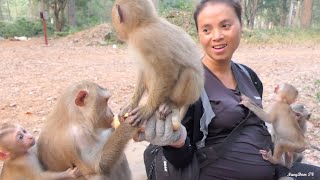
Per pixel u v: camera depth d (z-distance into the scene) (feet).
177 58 2.61
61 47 20.52
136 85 2.90
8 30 28.81
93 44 21.18
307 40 22.81
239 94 3.33
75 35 23.26
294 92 3.67
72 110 2.93
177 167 3.02
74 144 2.88
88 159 2.92
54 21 30.81
